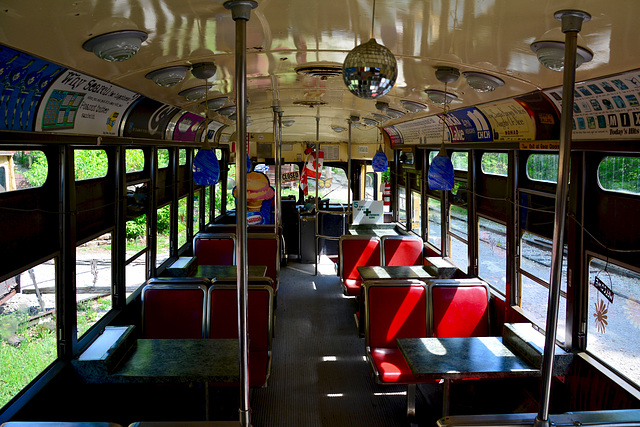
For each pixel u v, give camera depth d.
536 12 2.23
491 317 5.78
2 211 3.22
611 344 3.79
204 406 4.70
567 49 2.21
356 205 10.32
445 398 4.40
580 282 4.07
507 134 5.10
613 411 2.68
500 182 5.73
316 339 7.23
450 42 3.07
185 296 5.28
